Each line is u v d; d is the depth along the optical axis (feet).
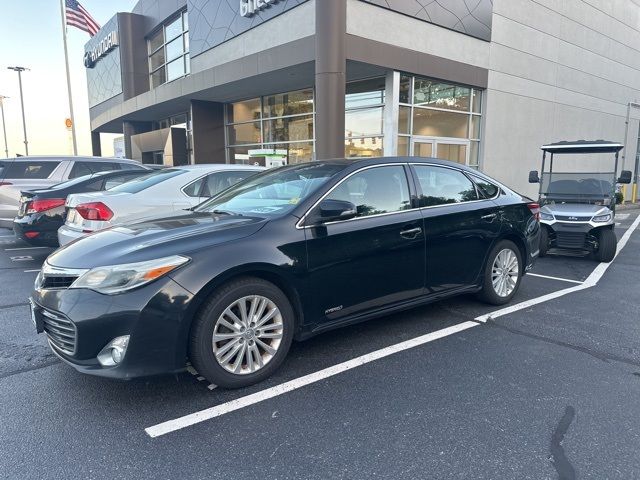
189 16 59.62
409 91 45.65
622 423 9.27
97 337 9.30
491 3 51.62
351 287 12.23
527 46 57.67
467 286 15.39
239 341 10.58
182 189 20.45
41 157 30.07
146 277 9.48
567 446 8.54
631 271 23.39
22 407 10.00
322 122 38.09
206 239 10.44
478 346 13.17
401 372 11.58
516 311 16.28
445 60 46.91
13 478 7.76
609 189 27.89
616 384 10.91
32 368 11.91
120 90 87.86
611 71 75.10
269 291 10.84
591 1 68.03
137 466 8.09
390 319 15.42
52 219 23.31
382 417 9.57
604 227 25.27
